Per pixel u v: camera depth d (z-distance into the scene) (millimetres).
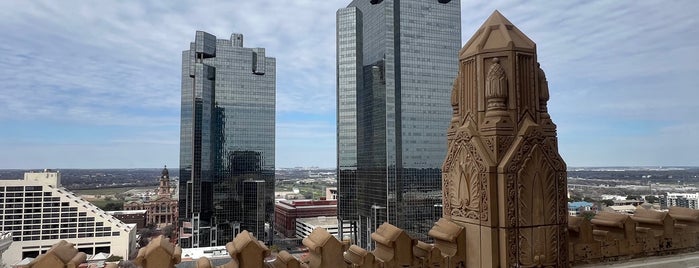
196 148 172250
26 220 116375
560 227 5895
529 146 5727
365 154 154500
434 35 145750
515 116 5781
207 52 179375
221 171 177750
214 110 181625
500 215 5535
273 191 185000
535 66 6012
